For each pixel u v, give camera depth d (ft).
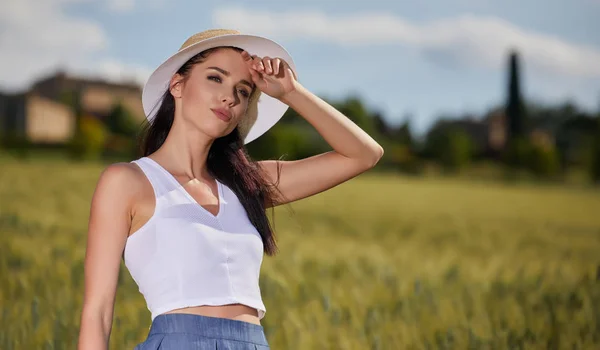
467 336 19.79
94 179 138.62
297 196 11.30
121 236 9.66
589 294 22.91
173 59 10.23
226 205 10.28
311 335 19.51
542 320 21.53
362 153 11.06
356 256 43.04
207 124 10.21
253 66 10.44
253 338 9.84
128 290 23.11
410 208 123.44
